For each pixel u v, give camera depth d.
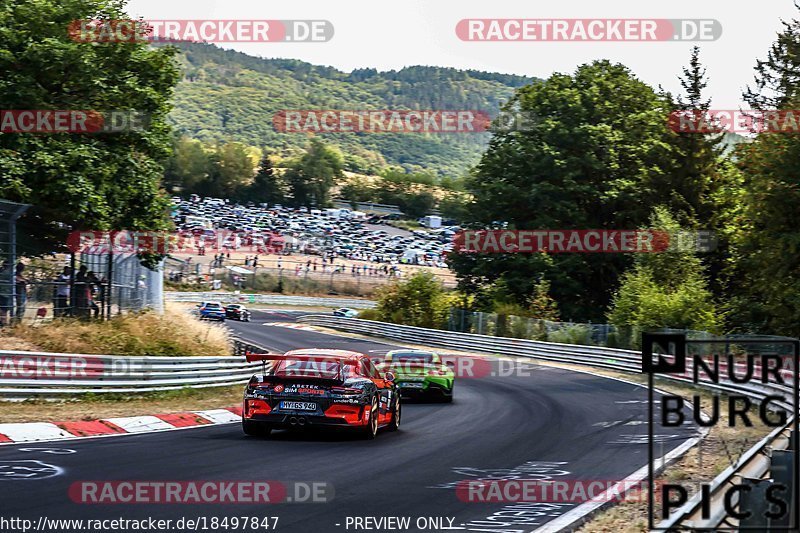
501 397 49.91
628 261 107.69
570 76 116.12
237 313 127.38
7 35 47.59
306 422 27.84
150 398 39.78
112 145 52.16
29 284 42.91
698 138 106.44
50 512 15.36
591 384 59.66
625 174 111.81
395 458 24.53
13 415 29.91
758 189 69.12
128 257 53.78
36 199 47.19
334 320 125.06
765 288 70.06
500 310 98.69
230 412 37.66
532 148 109.00
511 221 111.00
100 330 44.28
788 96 76.94
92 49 50.19
